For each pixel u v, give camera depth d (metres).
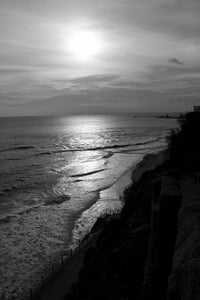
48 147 91.62
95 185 42.09
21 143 103.81
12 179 45.47
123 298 11.38
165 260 8.88
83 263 17.64
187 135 39.78
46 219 27.78
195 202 8.16
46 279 17.08
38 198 35.22
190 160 25.89
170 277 5.53
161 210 9.12
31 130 184.62
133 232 16.58
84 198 35.38
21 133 155.88
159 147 87.56
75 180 45.38
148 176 29.75
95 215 29.03
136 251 14.41
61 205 32.47
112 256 15.16
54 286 16.30
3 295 15.80
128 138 124.12
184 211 7.72
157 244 9.19
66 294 15.12
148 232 15.49
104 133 157.50
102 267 15.12
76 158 68.25
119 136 136.00
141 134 144.88
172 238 8.95
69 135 144.62
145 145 94.94
